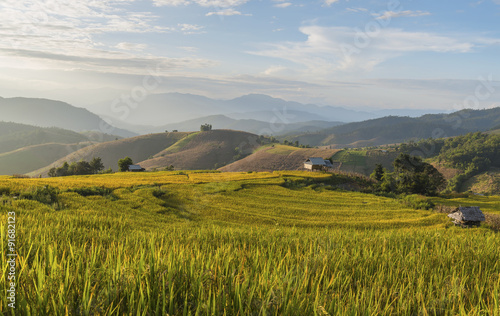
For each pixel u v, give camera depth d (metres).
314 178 83.56
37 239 6.36
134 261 4.05
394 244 9.95
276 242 9.93
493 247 8.82
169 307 2.80
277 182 74.38
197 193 55.59
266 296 3.21
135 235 10.19
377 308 3.46
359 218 46.88
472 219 39.53
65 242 7.10
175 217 38.38
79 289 3.08
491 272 6.15
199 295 3.08
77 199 37.66
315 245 8.36
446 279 5.25
